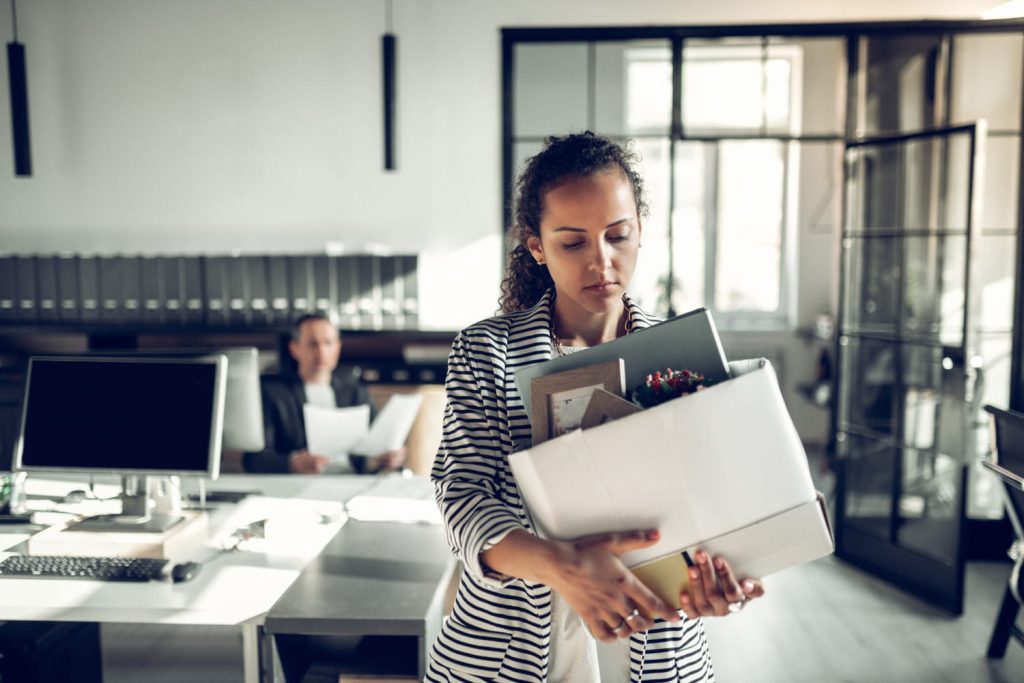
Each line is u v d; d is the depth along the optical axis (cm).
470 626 91
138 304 454
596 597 69
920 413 354
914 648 301
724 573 72
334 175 471
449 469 89
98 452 203
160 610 160
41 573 176
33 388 207
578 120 455
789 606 340
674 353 81
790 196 649
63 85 474
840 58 431
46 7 470
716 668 286
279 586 170
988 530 396
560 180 80
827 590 358
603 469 73
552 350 93
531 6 449
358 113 467
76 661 206
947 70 417
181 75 471
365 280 453
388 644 181
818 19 427
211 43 469
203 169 476
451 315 473
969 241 320
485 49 455
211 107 472
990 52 412
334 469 313
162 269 453
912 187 367
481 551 76
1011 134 403
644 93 608
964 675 280
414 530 209
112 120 475
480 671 90
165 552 186
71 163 478
